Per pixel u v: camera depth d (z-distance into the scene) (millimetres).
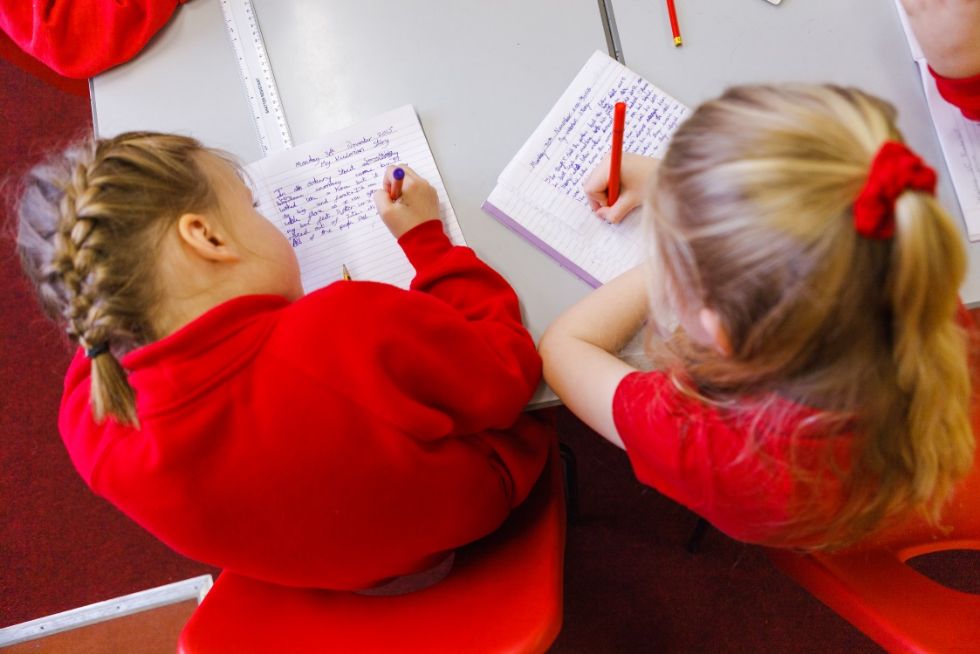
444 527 706
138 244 596
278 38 869
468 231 816
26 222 630
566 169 813
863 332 474
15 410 1502
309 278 833
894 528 812
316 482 611
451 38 849
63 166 640
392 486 638
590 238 798
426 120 839
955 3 687
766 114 473
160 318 612
